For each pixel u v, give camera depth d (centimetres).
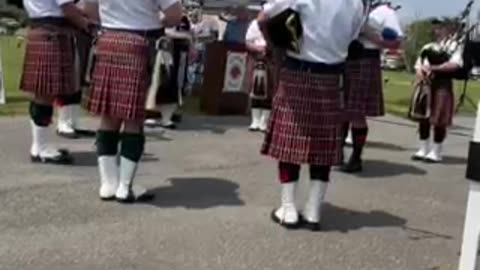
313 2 424
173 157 635
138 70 461
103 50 465
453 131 987
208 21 1104
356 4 435
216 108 940
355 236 441
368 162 694
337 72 438
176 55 782
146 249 393
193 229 430
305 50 431
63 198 480
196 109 967
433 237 450
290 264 384
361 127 629
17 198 474
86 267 363
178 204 482
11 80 1176
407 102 1444
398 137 880
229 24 972
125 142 473
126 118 460
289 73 437
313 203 449
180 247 399
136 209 465
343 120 464
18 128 722
